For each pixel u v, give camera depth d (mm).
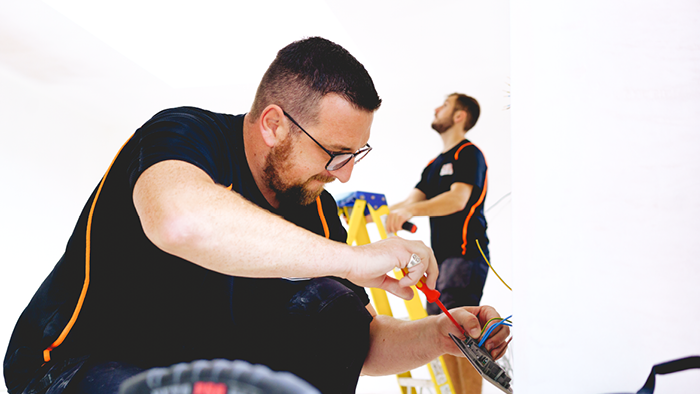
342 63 773
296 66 771
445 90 4660
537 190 404
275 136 793
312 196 865
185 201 489
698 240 383
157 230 485
